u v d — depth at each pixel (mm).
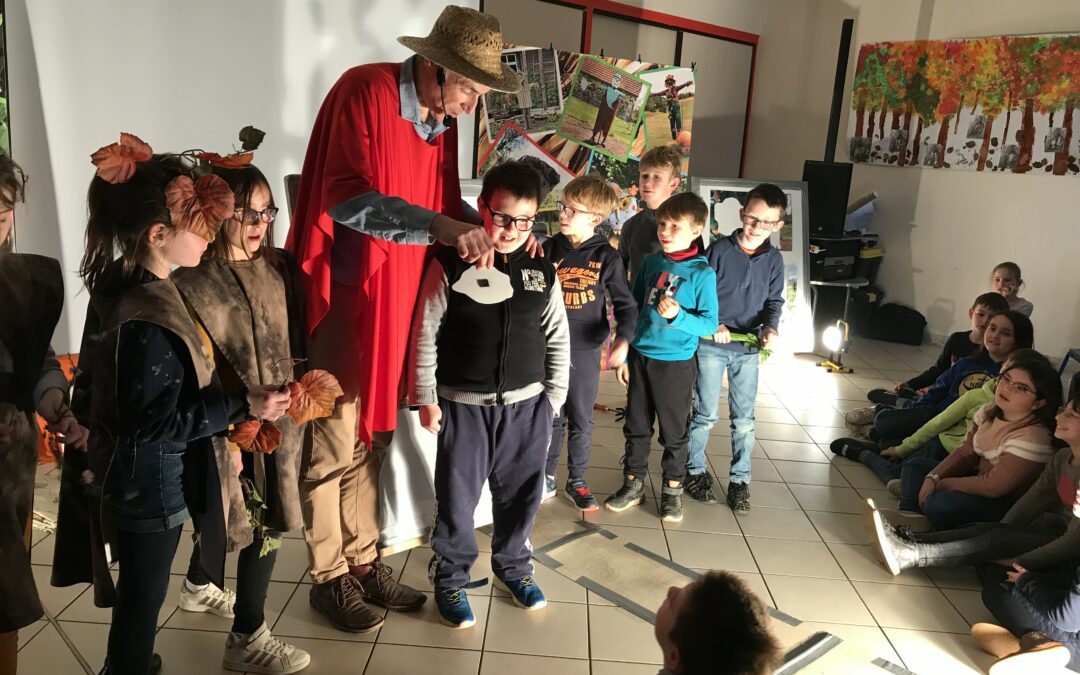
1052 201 5410
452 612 2197
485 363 2086
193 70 3021
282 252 1869
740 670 1184
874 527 2580
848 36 5930
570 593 2410
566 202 2709
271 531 1836
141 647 1573
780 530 2920
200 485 1546
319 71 3338
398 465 2432
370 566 2307
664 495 2945
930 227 6078
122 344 1369
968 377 3352
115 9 2803
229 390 1680
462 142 4125
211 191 1389
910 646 2258
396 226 1726
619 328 2781
